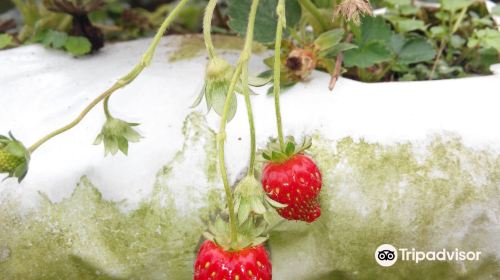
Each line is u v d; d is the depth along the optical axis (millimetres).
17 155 326
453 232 375
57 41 481
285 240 384
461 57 488
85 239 381
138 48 494
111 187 380
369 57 421
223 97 311
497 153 372
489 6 539
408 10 507
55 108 413
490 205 371
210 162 382
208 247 302
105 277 383
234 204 300
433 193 371
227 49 472
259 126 383
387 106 384
